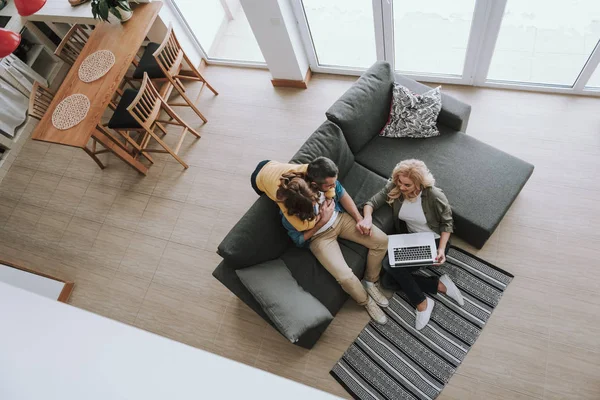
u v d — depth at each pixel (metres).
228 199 3.63
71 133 3.24
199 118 4.13
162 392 1.02
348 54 3.92
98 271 3.48
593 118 3.36
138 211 3.71
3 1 4.08
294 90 4.14
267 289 2.57
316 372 2.80
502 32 3.23
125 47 3.54
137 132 4.11
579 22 3.01
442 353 2.71
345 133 2.92
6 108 4.07
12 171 4.15
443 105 2.99
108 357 1.10
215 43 4.52
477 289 2.87
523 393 2.53
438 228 2.74
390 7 3.23
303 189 2.38
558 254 2.89
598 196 3.05
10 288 1.29
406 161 2.48
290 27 3.54
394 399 2.63
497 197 2.73
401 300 2.93
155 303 3.27
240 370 1.10
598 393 2.46
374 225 2.78
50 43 4.42
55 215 3.83
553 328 2.68
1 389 1.02
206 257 3.39
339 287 2.73
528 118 3.48
